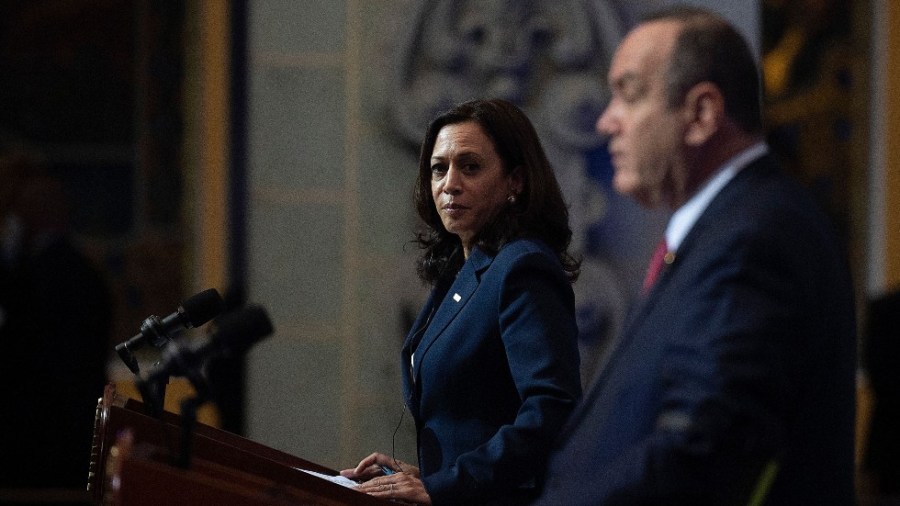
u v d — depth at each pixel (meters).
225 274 20.17
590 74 18.48
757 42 18.64
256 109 19.48
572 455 5.68
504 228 8.24
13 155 18.94
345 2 19.23
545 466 7.54
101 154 20.62
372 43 19.17
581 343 18.25
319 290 19.30
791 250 5.42
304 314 19.30
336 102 19.28
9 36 20.66
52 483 17.56
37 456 17.50
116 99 20.64
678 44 5.58
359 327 19.20
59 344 17.52
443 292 8.80
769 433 5.17
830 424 5.55
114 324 20.41
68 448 17.59
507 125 8.39
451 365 8.01
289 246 19.36
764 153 5.71
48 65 20.70
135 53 20.61
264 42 19.50
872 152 20.02
